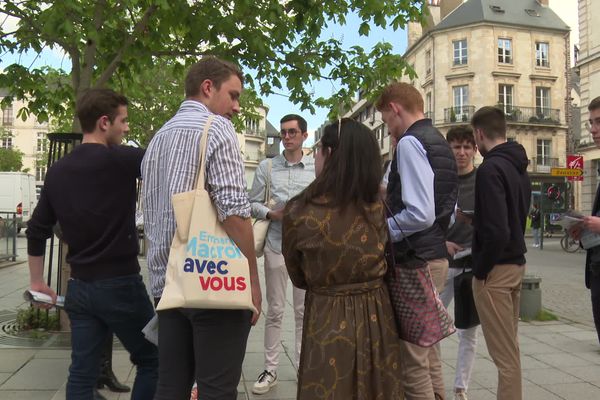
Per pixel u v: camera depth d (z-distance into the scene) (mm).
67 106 7668
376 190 2359
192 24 5824
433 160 2832
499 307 3154
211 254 2246
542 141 43938
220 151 2359
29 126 71625
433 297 2520
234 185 2328
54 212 2955
